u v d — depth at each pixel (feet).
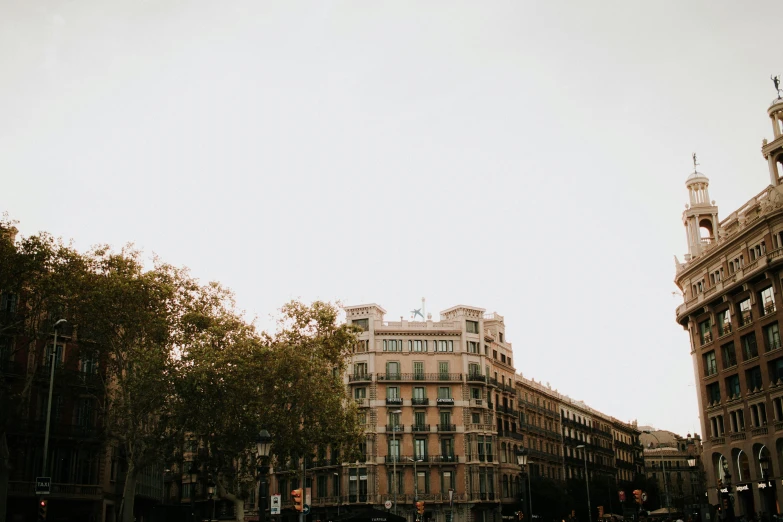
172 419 180.14
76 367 209.36
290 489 321.73
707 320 239.91
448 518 299.99
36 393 199.62
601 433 482.69
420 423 310.24
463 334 327.47
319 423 188.14
